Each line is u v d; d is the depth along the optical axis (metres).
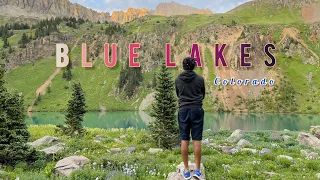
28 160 13.68
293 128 88.88
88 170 9.98
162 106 21.11
